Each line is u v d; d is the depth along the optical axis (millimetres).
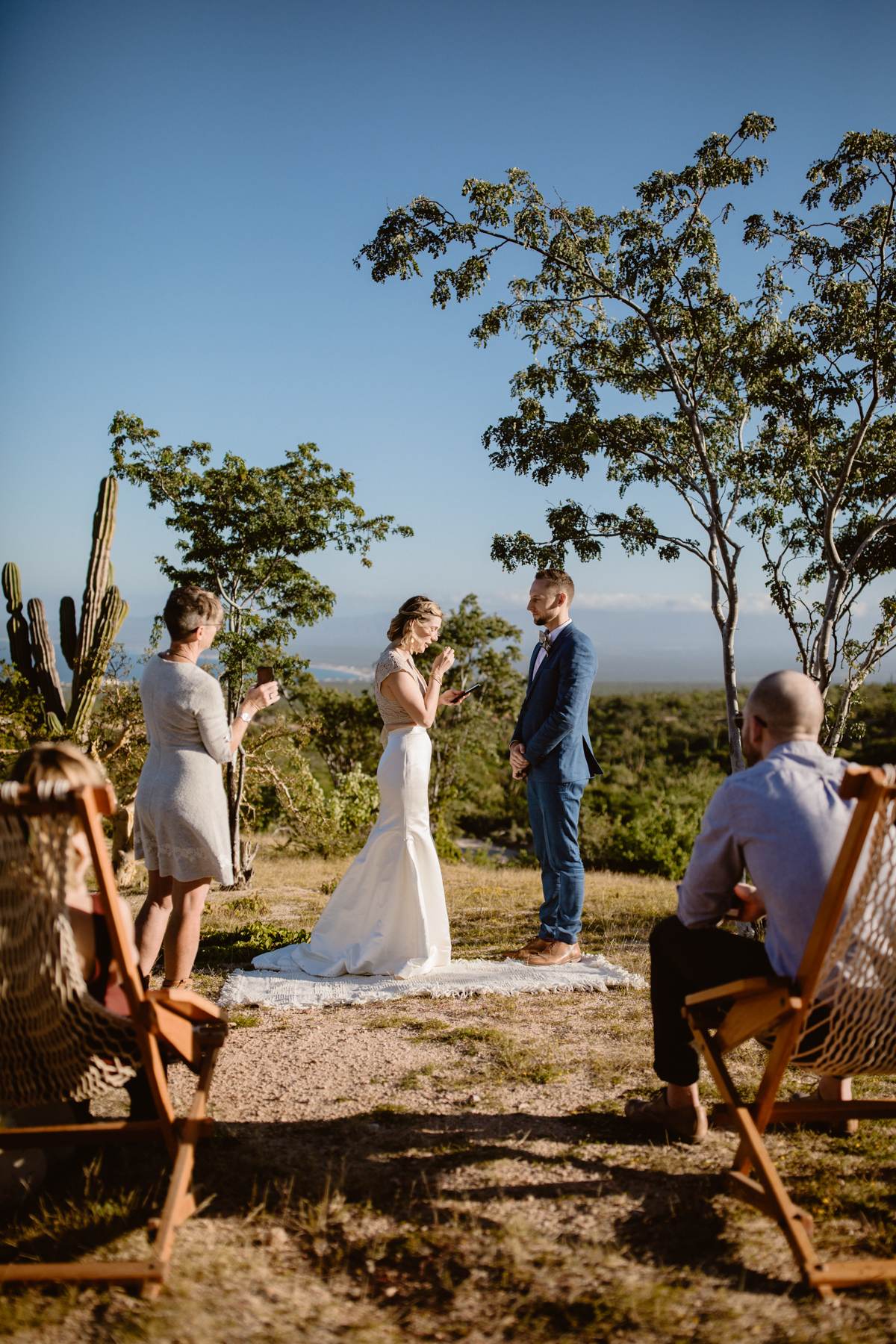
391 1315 2152
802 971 2395
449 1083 3609
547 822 5699
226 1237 2457
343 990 4906
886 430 8586
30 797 2127
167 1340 2014
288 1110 3314
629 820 32281
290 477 11344
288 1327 2090
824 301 8000
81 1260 2346
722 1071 2758
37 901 2229
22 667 10312
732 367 8586
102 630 10516
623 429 8977
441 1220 2561
